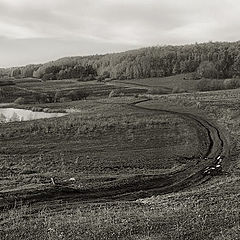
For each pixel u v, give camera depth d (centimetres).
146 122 5612
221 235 1638
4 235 1672
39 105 10025
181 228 1717
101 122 5644
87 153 4284
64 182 2952
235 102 6950
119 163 3897
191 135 4994
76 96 11119
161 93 10975
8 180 3031
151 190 2925
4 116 7881
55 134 5122
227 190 2445
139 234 1662
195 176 3369
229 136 4912
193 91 11312
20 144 4688
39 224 1817
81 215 2014
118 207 2225
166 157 4122
